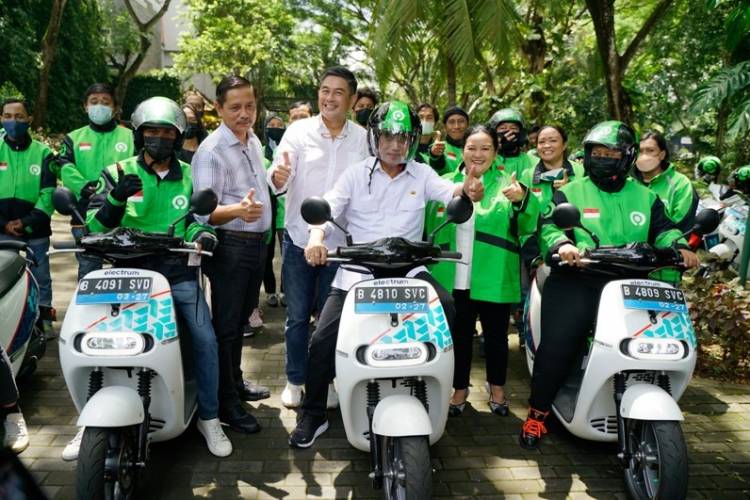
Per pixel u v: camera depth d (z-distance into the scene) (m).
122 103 23.16
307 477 3.25
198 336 3.35
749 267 6.27
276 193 3.49
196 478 3.21
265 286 6.29
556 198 3.55
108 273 2.96
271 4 20.69
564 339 3.38
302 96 25.72
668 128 17.83
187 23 24.42
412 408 2.64
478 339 5.53
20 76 15.84
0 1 16.02
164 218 3.36
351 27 20.91
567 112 11.62
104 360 2.81
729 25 6.34
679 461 2.70
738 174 7.52
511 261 3.85
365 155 3.86
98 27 22.06
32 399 4.09
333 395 4.06
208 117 13.16
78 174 4.61
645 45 13.59
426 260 2.96
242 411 3.76
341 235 3.75
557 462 3.46
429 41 9.25
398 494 2.71
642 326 2.98
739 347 4.63
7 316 3.77
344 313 2.87
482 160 3.61
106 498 2.71
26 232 4.82
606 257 3.08
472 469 3.39
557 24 11.07
